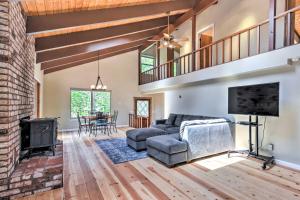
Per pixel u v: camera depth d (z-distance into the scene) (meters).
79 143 5.72
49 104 7.80
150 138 4.35
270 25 3.62
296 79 3.48
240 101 4.16
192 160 4.01
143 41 8.69
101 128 8.11
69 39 4.70
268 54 3.58
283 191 2.68
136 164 3.83
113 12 4.09
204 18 6.40
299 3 4.84
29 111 3.88
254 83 4.31
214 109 5.56
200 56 6.52
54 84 7.90
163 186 2.85
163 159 3.79
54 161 3.03
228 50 5.55
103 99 8.99
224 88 5.21
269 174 3.28
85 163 3.89
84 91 8.55
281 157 3.75
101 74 8.91
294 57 3.15
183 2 5.57
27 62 3.56
